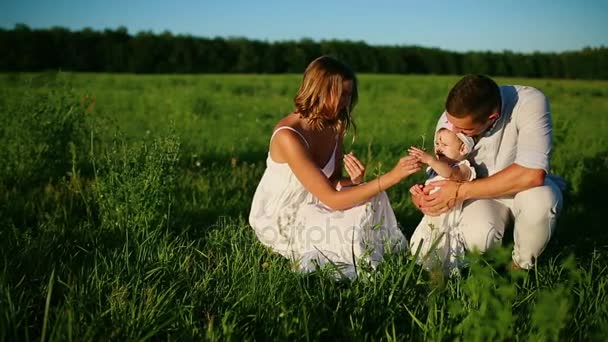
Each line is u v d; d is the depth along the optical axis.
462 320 2.68
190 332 2.77
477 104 3.31
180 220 4.57
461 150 3.67
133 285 3.16
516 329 2.72
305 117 3.88
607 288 3.29
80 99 7.29
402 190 6.03
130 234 4.05
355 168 3.94
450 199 3.62
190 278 3.41
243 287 3.22
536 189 3.54
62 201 5.04
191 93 18.11
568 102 20.16
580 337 2.77
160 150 4.36
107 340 2.62
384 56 53.22
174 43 51.75
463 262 3.64
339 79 3.76
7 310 2.68
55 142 6.05
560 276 3.55
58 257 3.63
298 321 2.78
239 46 53.59
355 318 2.90
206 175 6.34
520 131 3.61
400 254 3.60
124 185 4.18
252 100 18.02
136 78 30.20
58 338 2.48
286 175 3.88
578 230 4.85
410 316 3.01
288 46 53.88
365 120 12.93
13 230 3.94
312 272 3.40
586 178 6.37
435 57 52.69
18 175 5.80
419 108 16.06
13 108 6.75
